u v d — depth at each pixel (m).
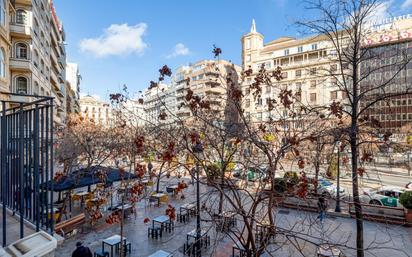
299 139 5.46
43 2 27.84
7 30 18.03
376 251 9.15
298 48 47.50
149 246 9.95
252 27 55.06
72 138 17.67
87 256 7.12
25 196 3.72
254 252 4.51
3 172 3.91
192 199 15.19
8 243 3.15
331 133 6.20
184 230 11.20
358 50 7.65
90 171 12.09
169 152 5.23
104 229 11.49
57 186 10.86
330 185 13.59
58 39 40.56
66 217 12.38
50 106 3.41
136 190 7.55
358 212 6.66
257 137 6.11
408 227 11.32
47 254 3.01
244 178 5.89
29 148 3.57
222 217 5.03
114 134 18.70
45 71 28.78
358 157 7.38
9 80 19.34
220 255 8.59
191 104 5.57
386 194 13.59
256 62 52.16
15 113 3.86
